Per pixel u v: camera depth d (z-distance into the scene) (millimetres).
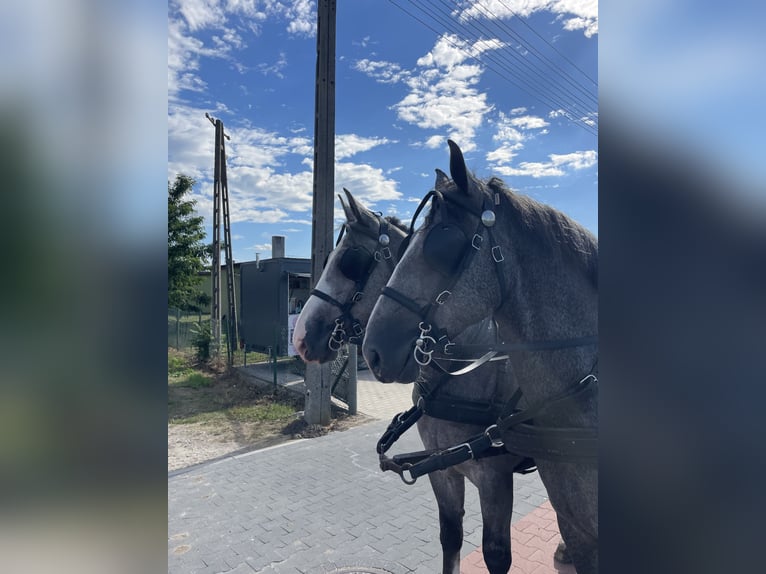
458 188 1759
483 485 2240
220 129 15266
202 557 3486
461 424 2428
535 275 1678
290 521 4008
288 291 13336
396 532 3766
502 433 1852
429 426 2641
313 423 6836
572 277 1688
